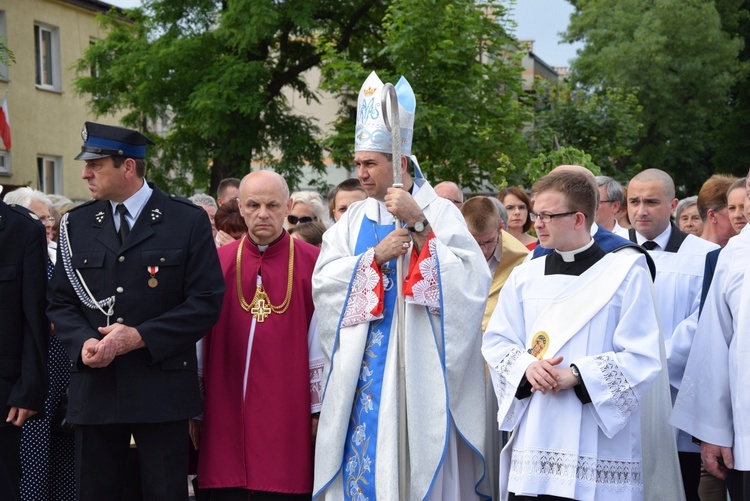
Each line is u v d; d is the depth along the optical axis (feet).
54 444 17.31
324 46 50.37
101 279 14.37
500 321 13.16
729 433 12.96
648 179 16.43
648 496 13.38
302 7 64.64
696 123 94.73
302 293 15.42
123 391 14.03
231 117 65.62
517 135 48.70
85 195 81.20
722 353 13.06
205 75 63.98
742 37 102.78
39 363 15.16
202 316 14.26
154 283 14.34
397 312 14.23
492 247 16.66
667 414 13.48
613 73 91.97
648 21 92.22
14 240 15.25
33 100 74.38
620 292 12.50
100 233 14.62
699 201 17.78
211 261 14.74
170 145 69.00
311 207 23.13
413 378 13.89
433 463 13.67
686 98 96.22
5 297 15.14
